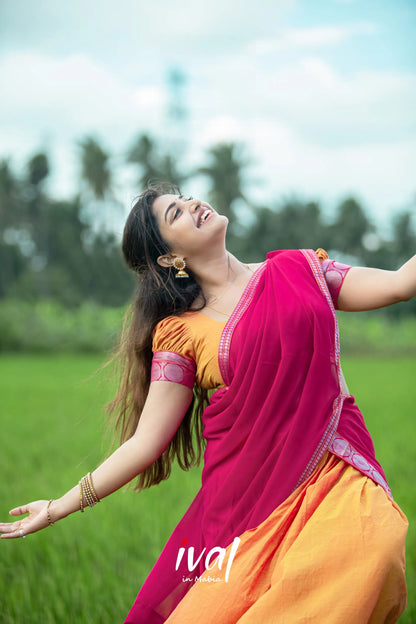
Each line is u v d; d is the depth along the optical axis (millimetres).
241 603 2467
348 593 2322
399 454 8242
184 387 2941
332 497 2510
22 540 5395
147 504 6293
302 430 2594
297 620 2320
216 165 47406
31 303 48500
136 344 3121
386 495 2559
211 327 2912
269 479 2600
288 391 2635
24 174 54469
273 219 49719
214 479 2773
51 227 54000
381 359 30484
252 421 2686
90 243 54562
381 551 2371
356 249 55188
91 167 53281
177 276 3064
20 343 31094
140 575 4543
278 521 2537
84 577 4492
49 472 7844
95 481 2863
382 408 12758
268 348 2678
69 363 25422
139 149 49875
